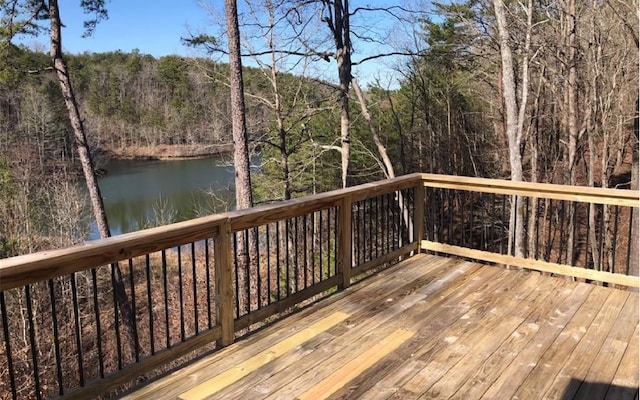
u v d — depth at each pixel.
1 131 21.34
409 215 5.41
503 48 10.78
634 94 12.52
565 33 11.95
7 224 15.06
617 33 12.61
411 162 17.84
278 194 15.77
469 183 4.44
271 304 3.22
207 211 20.36
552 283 3.88
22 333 10.35
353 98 15.18
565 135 14.24
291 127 14.37
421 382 2.42
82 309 12.69
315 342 2.89
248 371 2.56
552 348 2.78
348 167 13.55
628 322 3.12
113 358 10.52
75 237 17.09
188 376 2.51
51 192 18.03
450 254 4.67
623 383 2.39
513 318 3.21
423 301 3.53
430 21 13.09
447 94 17.19
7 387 9.16
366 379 2.46
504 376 2.47
